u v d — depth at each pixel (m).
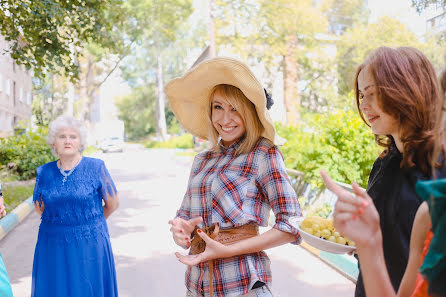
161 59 44.62
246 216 1.86
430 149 1.25
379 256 0.95
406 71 1.32
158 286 4.70
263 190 1.93
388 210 1.35
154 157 26.41
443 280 0.76
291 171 8.43
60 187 3.08
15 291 4.52
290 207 1.87
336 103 22.41
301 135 9.23
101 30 8.90
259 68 26.55
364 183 7.03
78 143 3.17
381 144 1.54
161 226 7.43
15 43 7.66
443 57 0.89
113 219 7.98
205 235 1.79
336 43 23.03
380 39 16.16
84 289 3.03
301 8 24.27
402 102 1.30
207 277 1.91
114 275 3.32
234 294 1.85
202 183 2.03
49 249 3.06
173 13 37.34
